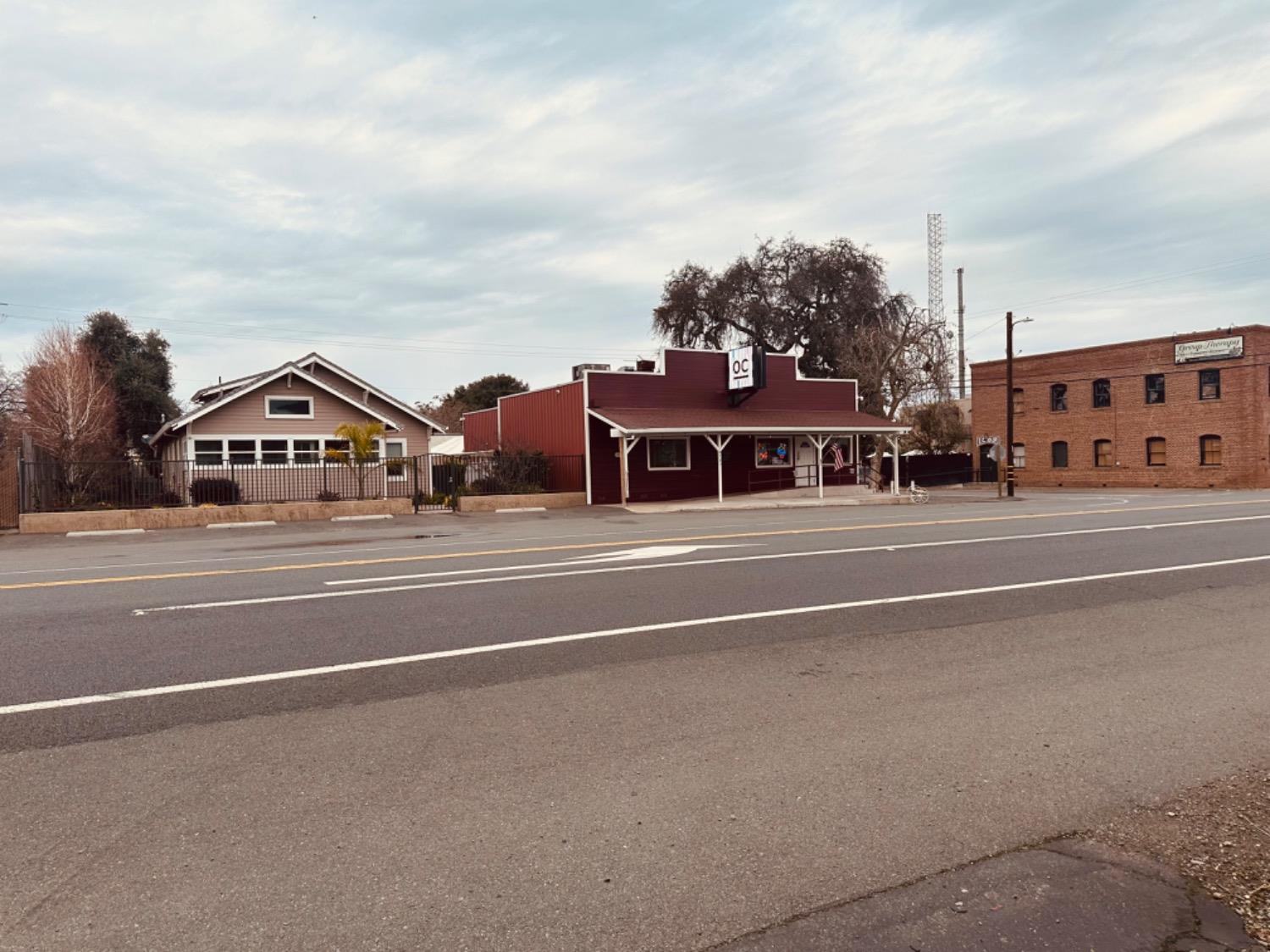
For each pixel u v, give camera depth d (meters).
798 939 2.76
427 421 29.89
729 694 5.34
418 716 4.92
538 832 3.49
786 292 49.44
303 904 2.95
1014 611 7.84
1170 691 5.44
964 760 4.27
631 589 8.96
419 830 3.50
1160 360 40.66
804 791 3.89
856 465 33.44
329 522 21.69
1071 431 44.44
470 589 9.00
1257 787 3.97
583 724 4.77
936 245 62.34
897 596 8.54
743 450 30.95
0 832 3.50
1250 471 37.59
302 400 27.02
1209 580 9.51
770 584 9.25
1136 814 3.69
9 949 2.69
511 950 2.70
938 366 38.19
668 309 51.06
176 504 22.17
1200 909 2.95
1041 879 3.14
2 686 5.52
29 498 19.89
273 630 7.10
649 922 2.85
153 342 45.41
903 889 3.07
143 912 2.90
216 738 4.57
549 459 29.00
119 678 5.69
